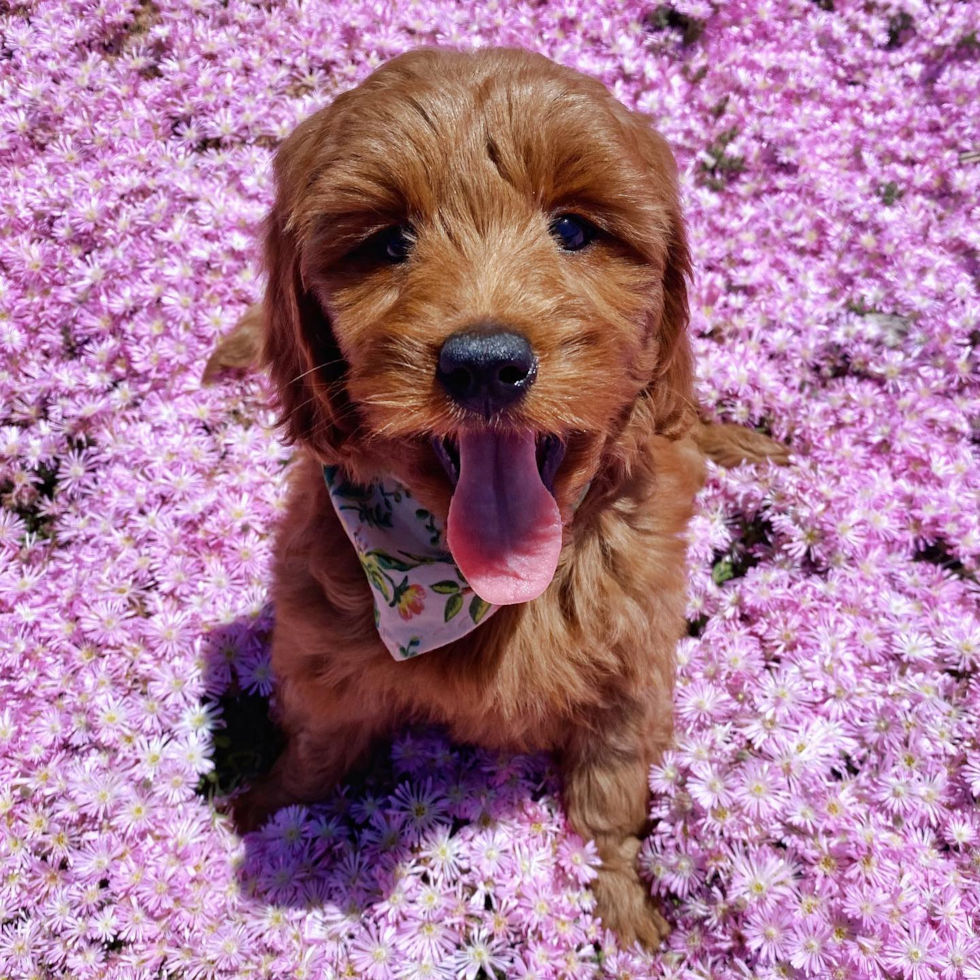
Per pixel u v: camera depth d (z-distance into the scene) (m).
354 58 0.61
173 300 0.51
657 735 0.38
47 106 0.57
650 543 0.35
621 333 0.29
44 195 0.53
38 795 0.40
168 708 0.42
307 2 0.62
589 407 0.27
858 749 0.39
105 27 0.61
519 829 0.38
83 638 0.43
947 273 0.53
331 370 0.32
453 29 0.62
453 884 0.37
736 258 0.55
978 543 0.44
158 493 0.47
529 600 0.31
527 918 0.36
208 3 0.61
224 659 0.43
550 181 0.28
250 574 0.45
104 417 0.49
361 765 0.42
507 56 0.31
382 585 0.32
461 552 0.29
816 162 0.58
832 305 0.52
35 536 0.47
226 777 0.44
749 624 0.44
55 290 0.51
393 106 0.29
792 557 0.45
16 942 0.36
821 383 0.52
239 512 0.46
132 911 0.37
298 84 0.60
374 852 0.38
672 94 0.60
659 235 0.31
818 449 0.48
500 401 0.26
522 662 0.33
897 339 0.52
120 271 0.51
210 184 0.55
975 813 0.37
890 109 0.63
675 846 0.38
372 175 0.28
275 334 0.34
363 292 0.29
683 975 0.35
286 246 0.32
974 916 0.35
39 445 0.48
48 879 0.38
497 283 0.27
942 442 0.48
